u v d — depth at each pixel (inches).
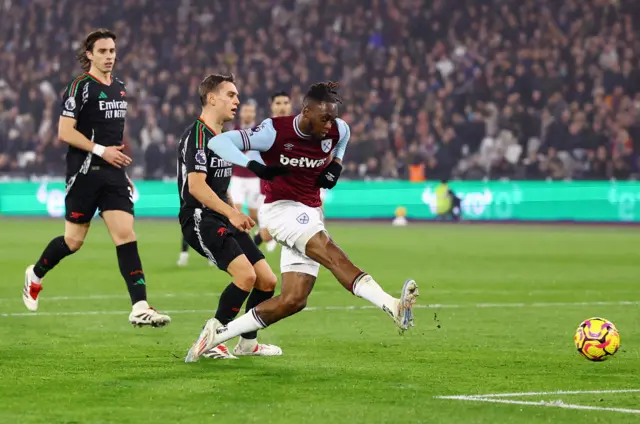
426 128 2669.8
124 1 3093.0
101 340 733.9
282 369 610.5
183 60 2955.2
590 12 2783.0
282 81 2842.0
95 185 746.2
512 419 469.7
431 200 2573.8
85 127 753.0
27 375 583.5
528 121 2600.9
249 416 475.5
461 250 1674.5
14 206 2699.3
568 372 602.9
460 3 2888.8
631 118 2554.1
